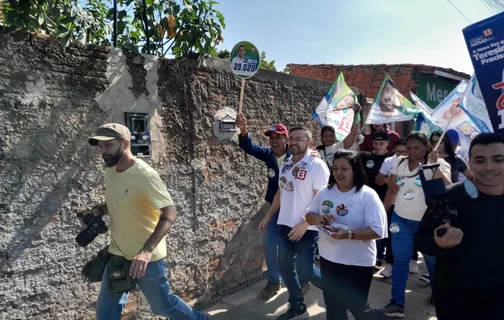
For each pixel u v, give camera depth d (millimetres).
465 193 2180
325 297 3059
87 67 3141
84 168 3146
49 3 3023
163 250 2914
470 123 4184
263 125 4770
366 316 2906
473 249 2117
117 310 2811
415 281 4867
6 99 2756
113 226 2826
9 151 2781
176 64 3746
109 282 2701
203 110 3998
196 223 3959
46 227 2967
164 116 3656
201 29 3898
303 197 3570
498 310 2070
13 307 2836
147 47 4027
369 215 2861
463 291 2158
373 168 5051
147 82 3520
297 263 3635
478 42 2723
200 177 3975
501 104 2660
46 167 2955
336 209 2996
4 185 2768
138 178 2701
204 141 4012
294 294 3703
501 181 2088
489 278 2086
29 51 2844
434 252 2258
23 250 2863
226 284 4371
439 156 4238
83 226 3158
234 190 4379
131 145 3387
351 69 11805
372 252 2920
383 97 5805
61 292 3066
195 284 3994
